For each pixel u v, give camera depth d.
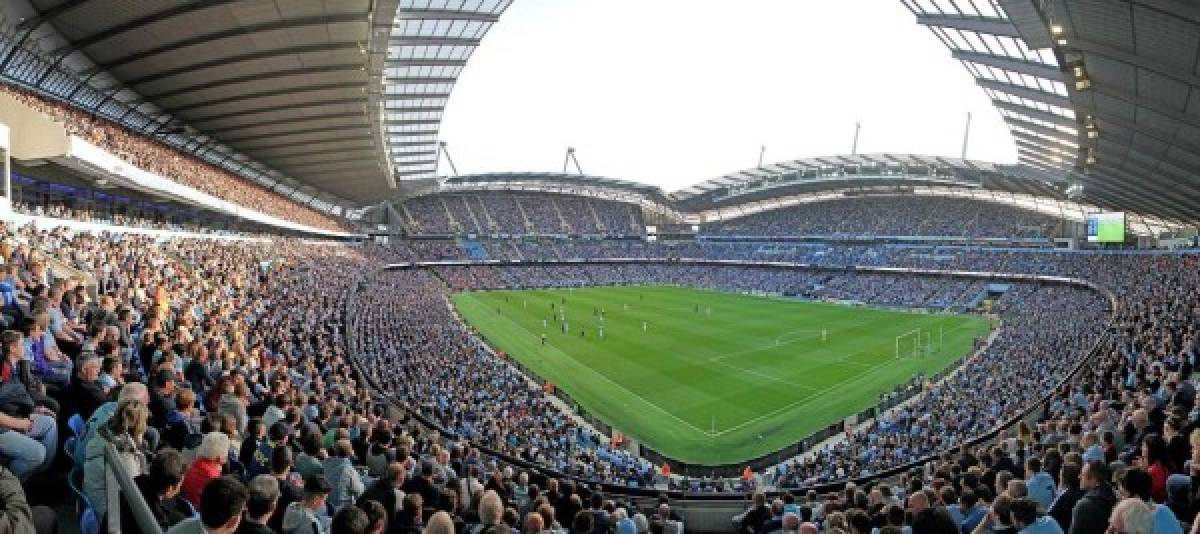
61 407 8.41
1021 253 87.69
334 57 39.19
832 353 56.03
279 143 60.81
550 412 37.19
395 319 53.31
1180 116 29.30
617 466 29.44
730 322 72.06
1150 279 57.44
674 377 47.53
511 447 27.50
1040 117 44.91
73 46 33.69
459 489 11.39
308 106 49.47
